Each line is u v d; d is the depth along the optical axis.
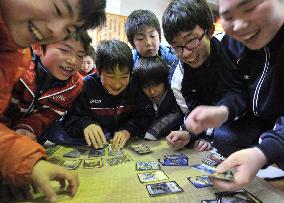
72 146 1.17
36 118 1.21
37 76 1.17
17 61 0.82
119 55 1.33
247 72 1.06
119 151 1.08
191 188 0.73
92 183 0.77
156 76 1.47
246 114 1.17
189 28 1.12
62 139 1.27
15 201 0.67
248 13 0.69
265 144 0.69
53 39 0.67
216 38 1.22
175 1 1.21
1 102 0.83
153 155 1.02
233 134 1.14
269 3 0.69
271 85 0.94
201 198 0.67
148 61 1.55
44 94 1.22
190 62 1.21
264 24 0.72
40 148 0.68
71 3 0.59
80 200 0.67
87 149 1.11
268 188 0.72
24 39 0.68
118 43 1.42
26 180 0.65
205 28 1.17
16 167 0.64
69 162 0.94
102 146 1.15
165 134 1.36
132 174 0.83
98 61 1.38
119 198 0.68
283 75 0.90
